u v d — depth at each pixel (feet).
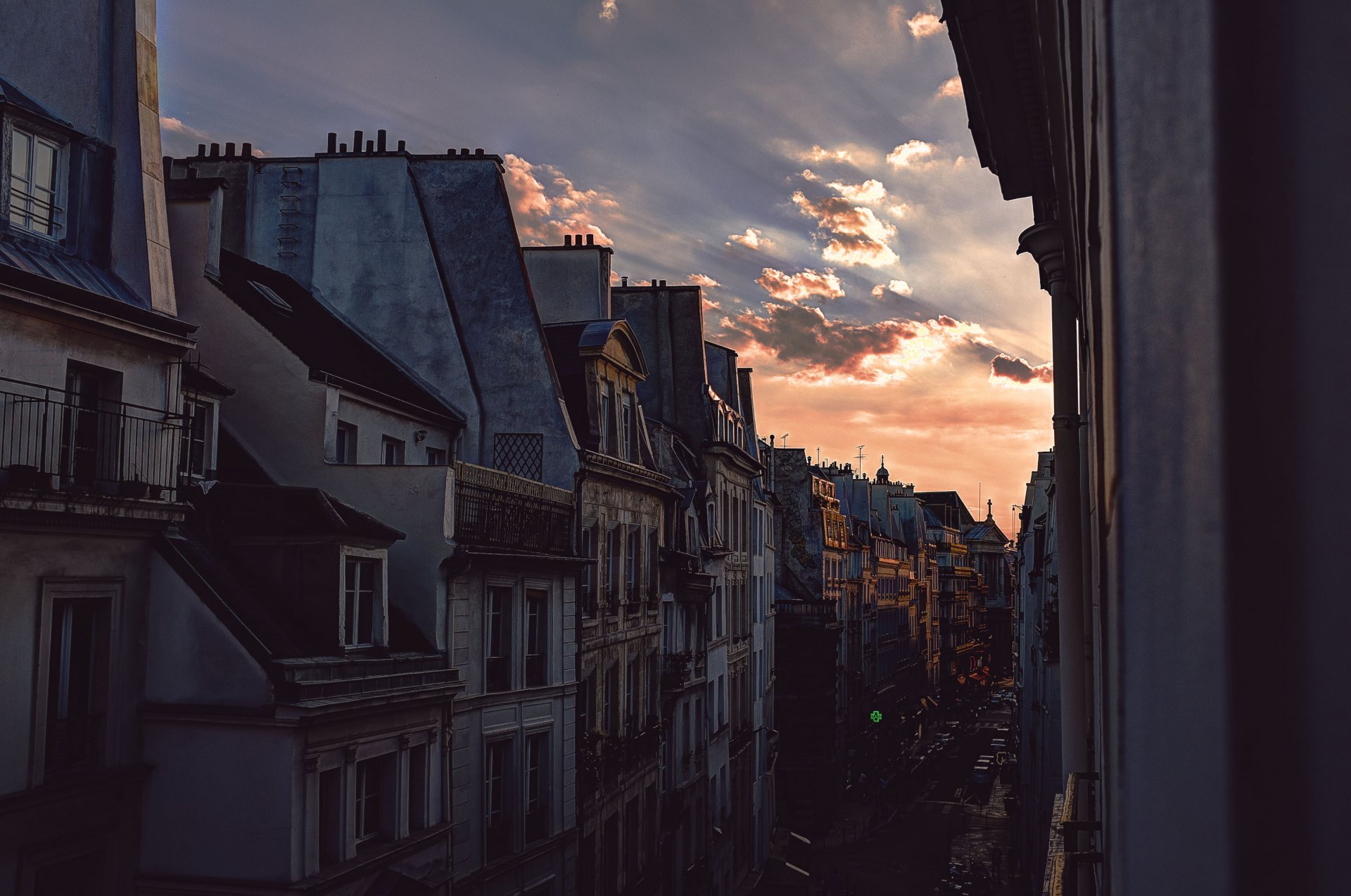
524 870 77.36
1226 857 2.23
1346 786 2.12
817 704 238.48
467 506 71.77
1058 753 118.52
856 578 287.48
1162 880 2.51
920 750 348.18
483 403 92.58
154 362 52.90
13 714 44.57
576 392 98.22
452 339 93.15
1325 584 2.19
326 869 52.70
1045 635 125.39
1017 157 39.52
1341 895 2.09
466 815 70.18
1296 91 2.35
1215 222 2.39
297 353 71.31
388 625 65.77
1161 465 2.67
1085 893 27.12
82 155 52.85
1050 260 39.22
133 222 53.83
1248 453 2.29
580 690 88.17
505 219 95.04
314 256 95.55
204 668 51.65
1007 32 29.66
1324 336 2.25
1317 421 2.23
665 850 114.93
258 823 50.24
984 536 579.48
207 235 73.26
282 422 70.59
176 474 53.78
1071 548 39.14
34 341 46.01
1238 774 2.21
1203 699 2.35
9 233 48.44
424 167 96.43
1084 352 32.78
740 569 166.20
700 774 133.18
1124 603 2.94
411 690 60.75
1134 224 2.92
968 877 180.75
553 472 90.79
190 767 51.19
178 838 50.88
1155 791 2.60
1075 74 9.55
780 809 235.20
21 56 56.29
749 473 171.73
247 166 97.09
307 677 52.60
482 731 72.69
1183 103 2.58
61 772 47.42
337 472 69.82
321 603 57.06
